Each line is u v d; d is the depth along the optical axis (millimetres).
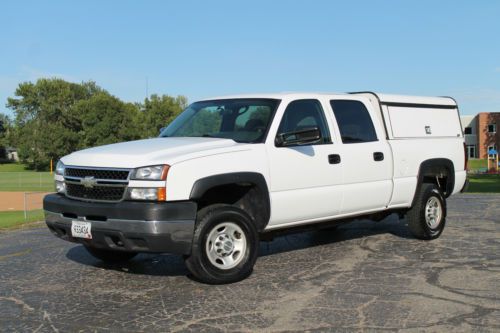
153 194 5430
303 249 7852
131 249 5535
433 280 5984
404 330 4426
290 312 4906
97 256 7008
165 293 5605
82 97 116938
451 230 9406
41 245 8664
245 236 5984
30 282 6188
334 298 5328
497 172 59500
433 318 4715
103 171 5738
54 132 101625
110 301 5363
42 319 4840
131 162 5582
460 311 4906
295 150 6465
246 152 6031
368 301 5219
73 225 5848
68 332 4500
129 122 103500
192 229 5551
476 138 87438
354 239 8609
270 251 7746
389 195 7652
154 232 5348
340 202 6961
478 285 5773
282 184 6316
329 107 7117
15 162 122312
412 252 7523
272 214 6242
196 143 6070
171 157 5574
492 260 6992
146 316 4867
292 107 6707
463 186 9102
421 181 8172
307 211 6598
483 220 10609
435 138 8547
